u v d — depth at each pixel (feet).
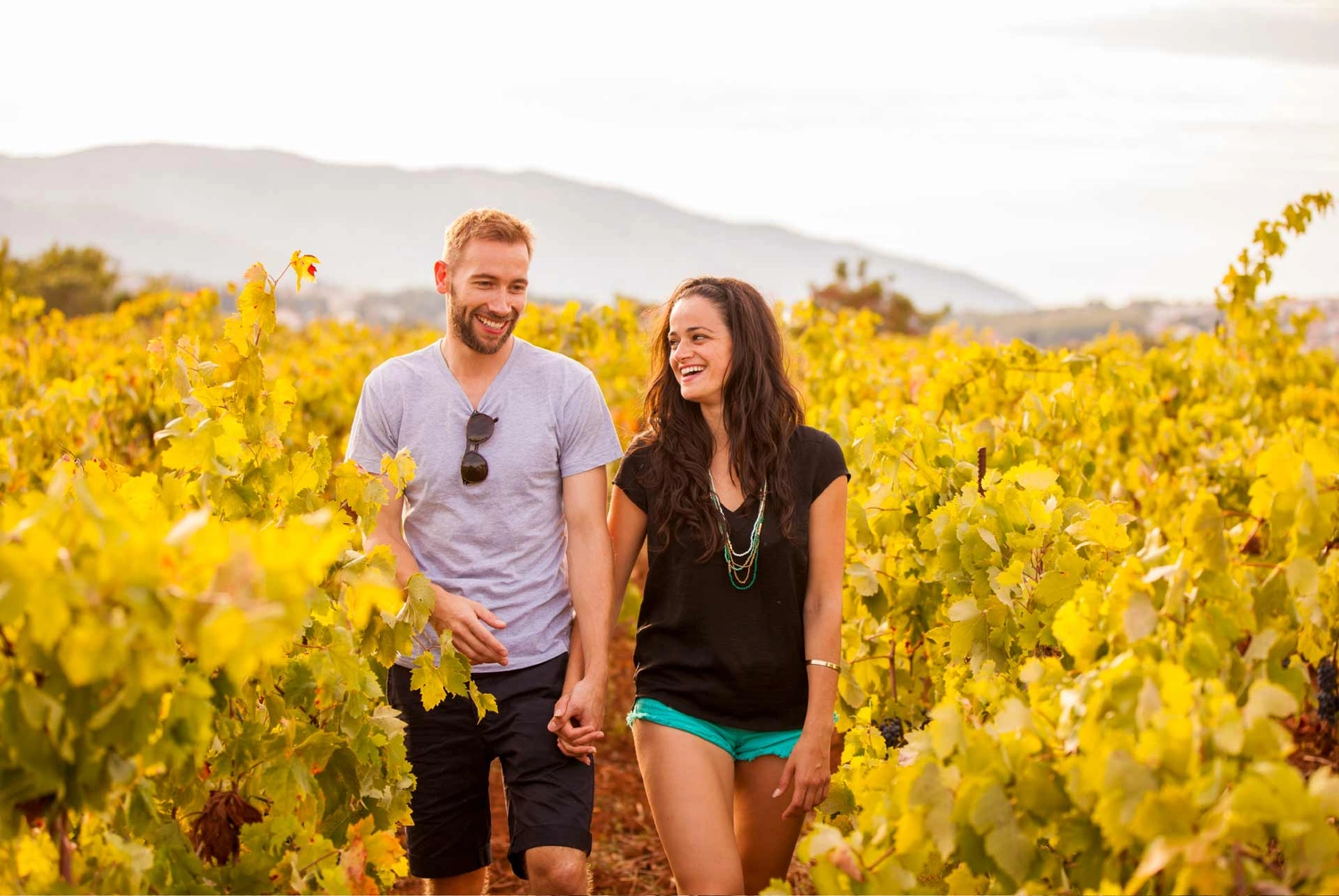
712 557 9.19
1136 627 6.37
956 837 6.01
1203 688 6.07
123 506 5.48
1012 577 9.16
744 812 9.44
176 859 6.98
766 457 9.34
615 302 26.73
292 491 8.86
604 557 9.84
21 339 28.55
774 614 9.21
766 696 9.20
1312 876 5.18
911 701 11.76
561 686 9.87
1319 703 7.61
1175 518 16.35
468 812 10.03
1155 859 5.21
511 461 9.82
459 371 10.09
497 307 9.68
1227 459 17.98
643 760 9.20
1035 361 16.67
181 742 5.57
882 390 21.26
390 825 8.61
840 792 9.14
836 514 9.53
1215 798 5.27
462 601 9.46
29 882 5.86
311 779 7.77
